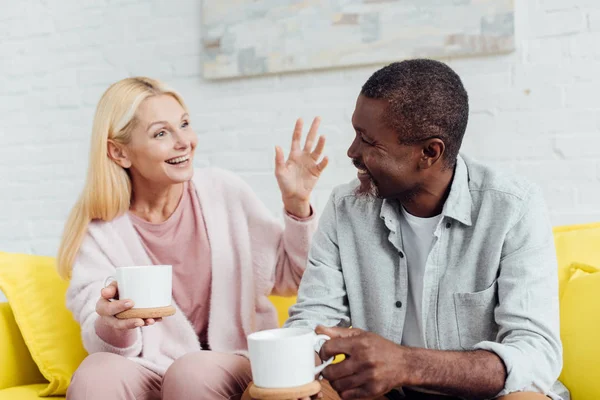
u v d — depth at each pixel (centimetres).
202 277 169
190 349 164
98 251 167
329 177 228
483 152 212
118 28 256
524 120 208
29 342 175
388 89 124
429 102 124
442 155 128
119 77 256
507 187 131
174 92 168
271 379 100
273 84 236
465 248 133
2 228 268
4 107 268
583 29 203
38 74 266
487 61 211
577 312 152
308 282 143
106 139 165
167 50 250
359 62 222
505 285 126
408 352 108
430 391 132
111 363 143
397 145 125
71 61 262
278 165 160
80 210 169
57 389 171
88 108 260
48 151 265
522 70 208
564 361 150
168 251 168
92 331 153
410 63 128
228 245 170
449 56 213
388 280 138
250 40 236
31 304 180
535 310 121
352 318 141
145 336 161
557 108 205
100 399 139
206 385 133
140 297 130
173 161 164
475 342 131
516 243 128
